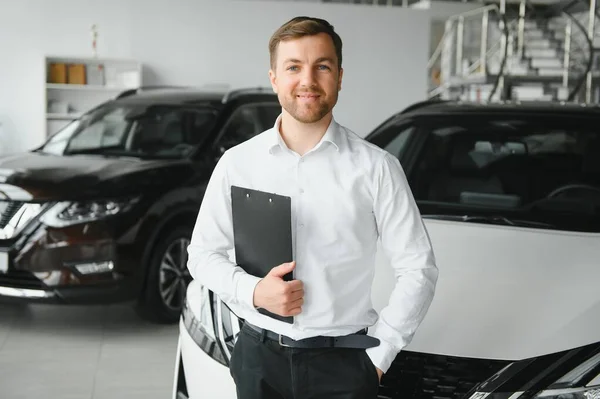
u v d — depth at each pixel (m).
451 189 3.32
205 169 4.81
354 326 1.72
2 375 3.79
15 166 4.59
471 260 2.30
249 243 1.70
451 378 1.95
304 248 1.69
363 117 11.50
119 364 3.99
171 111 5.34
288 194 1.70
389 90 11.53
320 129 1.69
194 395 2.26
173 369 3.94
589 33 11.43
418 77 11.62
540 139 3.32
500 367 1.92
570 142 3.29
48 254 4.18
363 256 1.71
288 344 1.71
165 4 10.80
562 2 13.36
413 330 1.70
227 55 11.02
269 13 11.07
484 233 2.53
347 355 1.71
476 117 3.46
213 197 1.79
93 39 10.59
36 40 10.53
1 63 10.48
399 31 11.47
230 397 2.13
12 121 10.55
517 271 2.22
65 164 4.65
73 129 5.40
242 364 1.77
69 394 3.57
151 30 10.80
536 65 12.81
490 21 14.43
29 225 4.21
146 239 4.38
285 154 1.71
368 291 1.74
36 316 4.83
